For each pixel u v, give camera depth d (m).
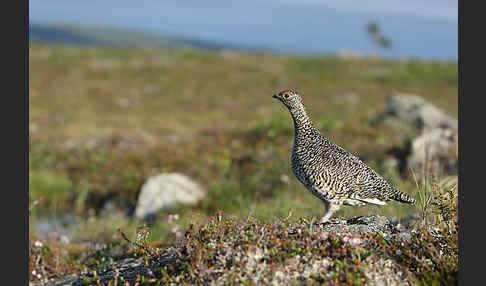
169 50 55.28
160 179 13.96
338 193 6.84
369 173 6.98
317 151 6.98
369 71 46.28
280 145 17.00
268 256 5.13
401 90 38.66
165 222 10.83
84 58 44.94
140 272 5.95
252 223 5.93
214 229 5.75
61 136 20.95
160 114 27.83
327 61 50.59
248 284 4.82
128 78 38.78
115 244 9.13
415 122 19.27
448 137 13.54
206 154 17.09
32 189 14.70
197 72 42.47
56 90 32.94
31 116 25.28
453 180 8.23
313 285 4.82
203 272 5.02
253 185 13.77
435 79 43.75
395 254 5.36
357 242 5.13
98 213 13.91
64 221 12.91
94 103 30.20
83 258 8.59
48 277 7.38
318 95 34.94
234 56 53.00
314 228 5.96
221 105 30.88
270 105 31.06
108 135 21.27
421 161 12.60
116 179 15.52
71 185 15.20
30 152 17.64
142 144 19.09
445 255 5.38
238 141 18.19
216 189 13.70
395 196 7.03
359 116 24.94
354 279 4.81
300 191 12.23
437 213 6.42
